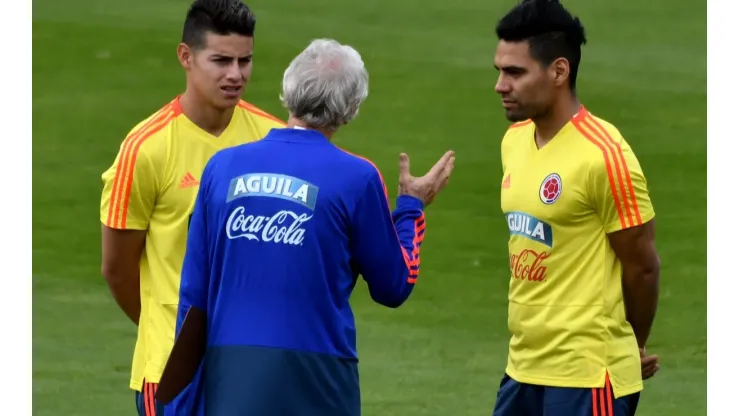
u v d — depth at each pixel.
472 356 27.64
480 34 58.16
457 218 37.28
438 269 33.50
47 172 41.66
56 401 24.77
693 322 29.84
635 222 15.53
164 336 16.67
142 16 60.66
